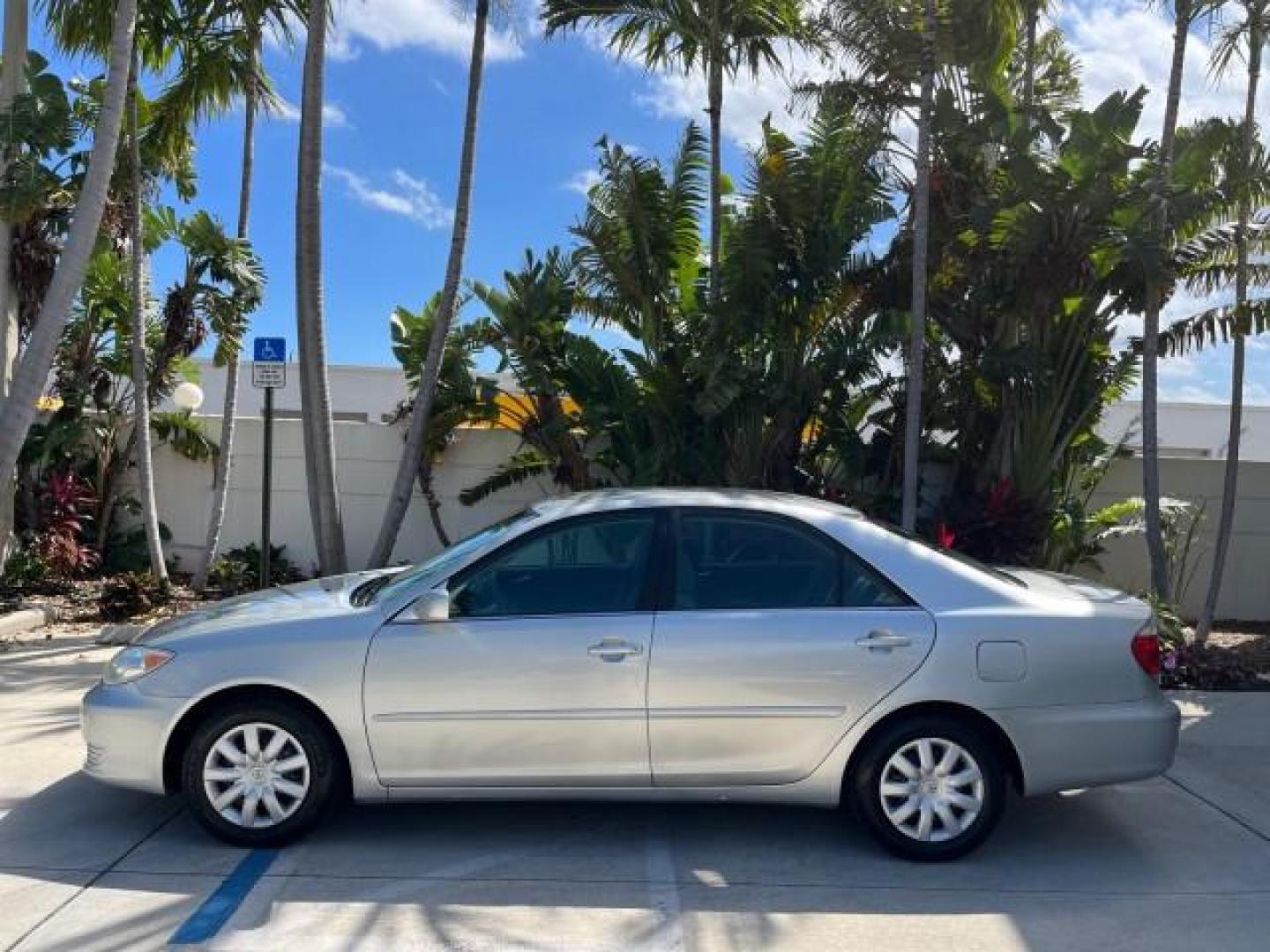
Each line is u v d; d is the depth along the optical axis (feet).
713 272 36.17
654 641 16.06
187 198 43.32
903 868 16.17
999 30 33.09
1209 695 26.89
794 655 15.99
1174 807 19.03
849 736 16.05
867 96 34.30
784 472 36.78
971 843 16.17
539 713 15.99
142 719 16.28
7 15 36.37
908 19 33.19
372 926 14.10
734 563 16.66
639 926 14.23
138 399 38.09
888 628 16.14
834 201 35.32
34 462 40.68
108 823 17.54
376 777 16.16
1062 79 40.73
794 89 36.01
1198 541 38.22
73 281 33.81
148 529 38.24
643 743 16.02
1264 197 31.12
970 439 37.65
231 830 16.33
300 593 18.62
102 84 38.91
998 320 36.11
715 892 15.29
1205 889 15.58
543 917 14.44
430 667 16.06
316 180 34.65
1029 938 14.02
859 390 38.37
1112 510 36.14
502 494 40.09
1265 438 73.92
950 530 34.35
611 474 39.11
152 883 15.29
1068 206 31.63
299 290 35.24
